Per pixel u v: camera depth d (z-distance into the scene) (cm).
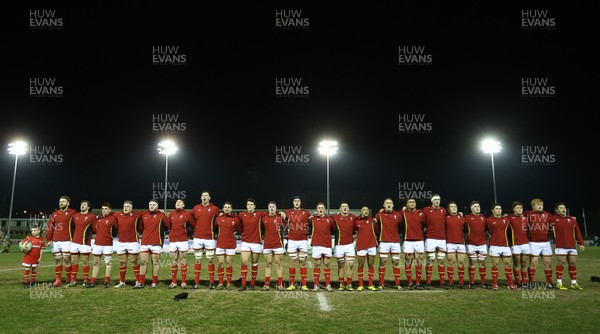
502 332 685
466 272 1447
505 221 1103
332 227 1098
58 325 718
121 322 737
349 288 1060
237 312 813
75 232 1102
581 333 680
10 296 959
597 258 1981
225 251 1081
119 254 1091
